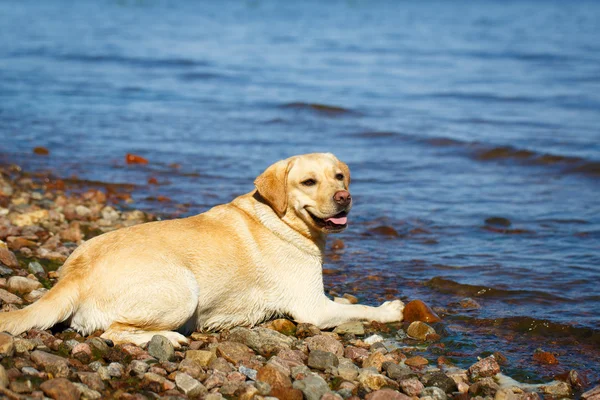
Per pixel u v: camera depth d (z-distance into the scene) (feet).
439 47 129.70
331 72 96.37
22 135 56.13
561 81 90.27
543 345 21.90
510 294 26.09
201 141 56.18
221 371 18.04
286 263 22.43
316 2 358.84
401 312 23.80
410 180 45.70
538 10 296.92
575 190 43.57
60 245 28.91
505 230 34.71
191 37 139.44
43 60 100.42
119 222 33.94
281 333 21.63
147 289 19.40
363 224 35.83
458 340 22.09
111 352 18.19
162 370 17.48
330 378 18.43
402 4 357.00
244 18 205.36
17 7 237.04
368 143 57.26
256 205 22.93
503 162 51.49
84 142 54.54
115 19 187.62
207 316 21.44
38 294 22.65
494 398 17.67
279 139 57.72
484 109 71.97
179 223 21.57
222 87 82.94
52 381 15.44
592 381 19.26
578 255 30.55
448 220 36.65
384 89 83.61
